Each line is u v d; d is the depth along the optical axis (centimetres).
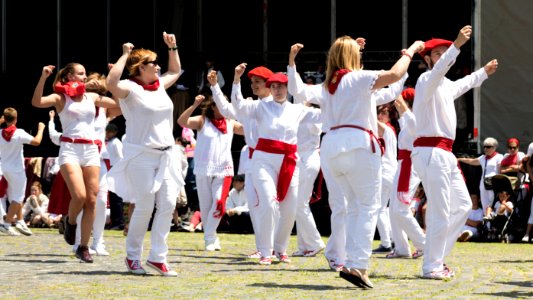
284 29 3866
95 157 1962
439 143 1691
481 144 3158
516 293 1504
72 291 1466
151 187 1692
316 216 3188
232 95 2019
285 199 2028
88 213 1952
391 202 2202
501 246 2764
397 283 1619
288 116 2008
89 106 1966
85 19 4022
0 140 2973
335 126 1523
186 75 3841
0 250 2289
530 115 3112
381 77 1488
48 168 3528
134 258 1727
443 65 1633
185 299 1375
